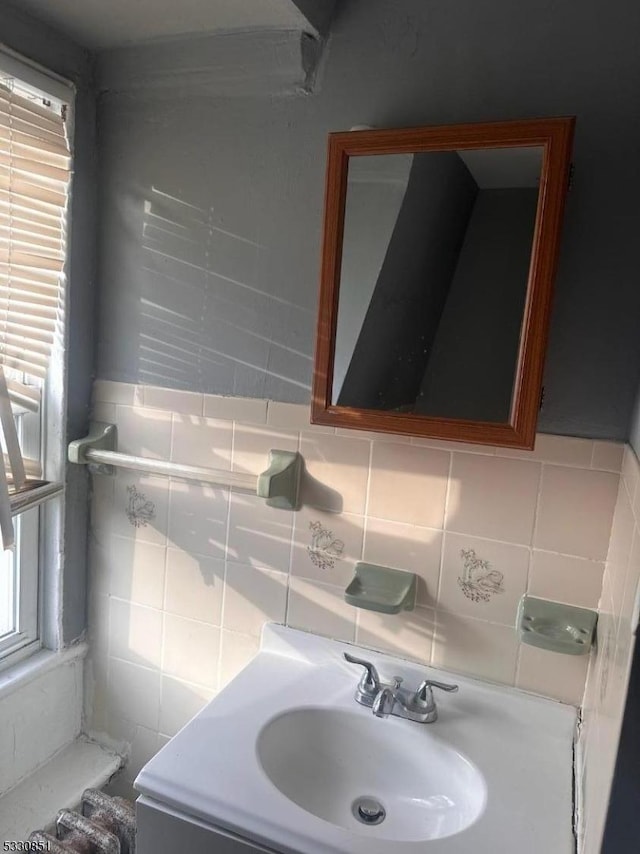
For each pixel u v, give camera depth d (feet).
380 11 3.82
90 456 4.67
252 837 3.07
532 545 3.81
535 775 3.50
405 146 3.58
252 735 3.63
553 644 3.60
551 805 3.30
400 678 4.03
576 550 3.72
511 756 3.63
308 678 4.22
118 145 4.63
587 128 3.46
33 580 4.85
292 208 4.18
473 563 3.96
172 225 4.54
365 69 3.89
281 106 4.13
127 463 4.61
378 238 3.74
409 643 4.19
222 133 4.31
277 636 4.49
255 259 4.33
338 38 3.93
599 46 3.40
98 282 4.83
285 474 4.22
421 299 3.69
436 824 3.50
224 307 4.46
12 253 4.22
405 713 3.87
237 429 4.50
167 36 4.21
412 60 3.78
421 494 4.04
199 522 4.71
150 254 4.64
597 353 3.57
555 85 3.51
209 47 4.15
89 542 5.10
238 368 4.47
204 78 4.26
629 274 3.47
